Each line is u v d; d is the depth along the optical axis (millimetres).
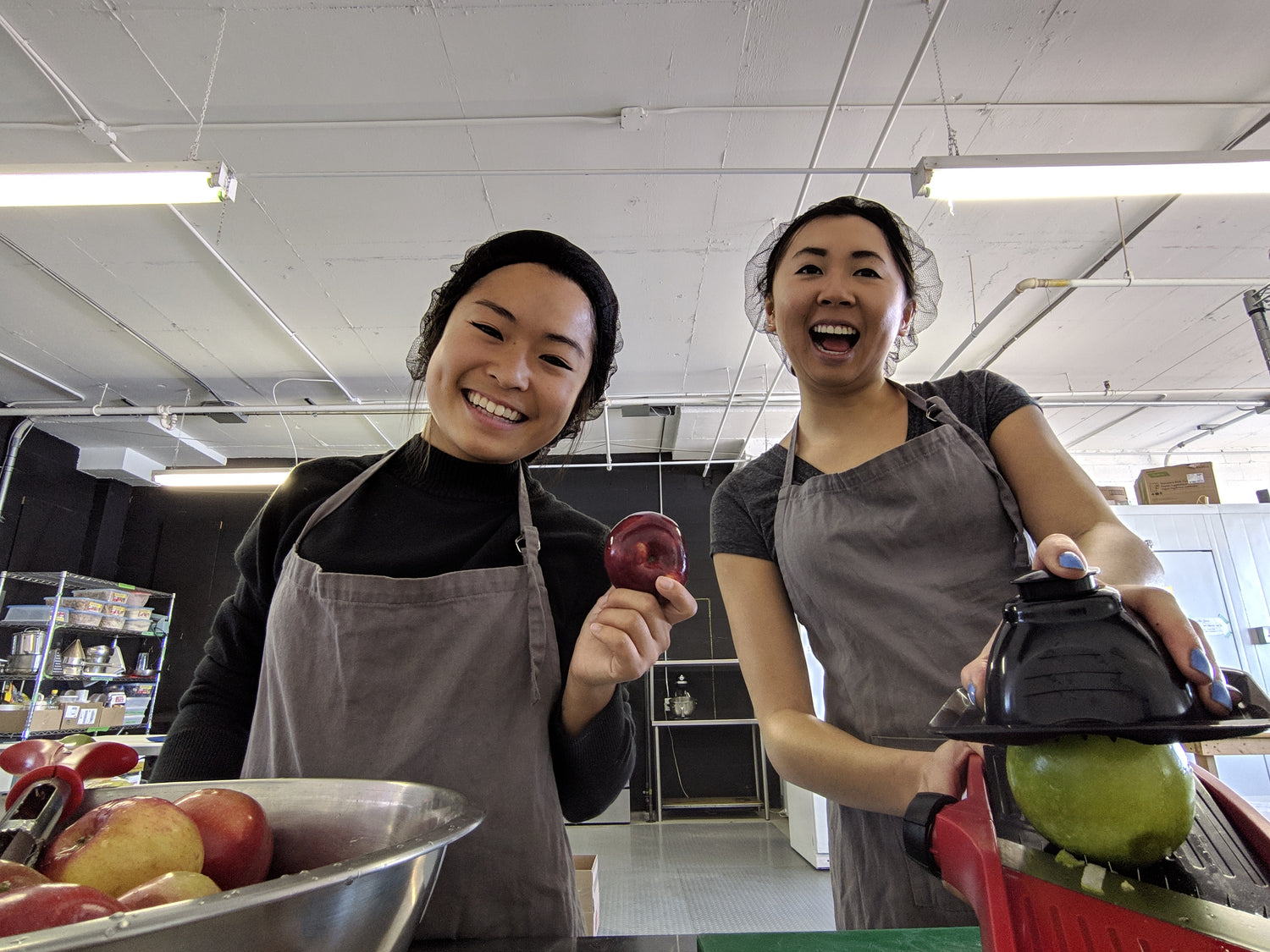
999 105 2684
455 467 873
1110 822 373
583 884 2102
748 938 599
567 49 2432
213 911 252
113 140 2729
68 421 5254
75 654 5008
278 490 900
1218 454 6777
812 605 964
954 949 571
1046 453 897
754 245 3510
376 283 3715
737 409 5363
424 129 2738
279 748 718
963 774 504
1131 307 4156
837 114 2721
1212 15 2363
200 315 4031
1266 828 406
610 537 629
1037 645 375
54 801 464
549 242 801
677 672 6285
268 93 2572
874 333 940
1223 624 4168
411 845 338
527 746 734
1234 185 2182
